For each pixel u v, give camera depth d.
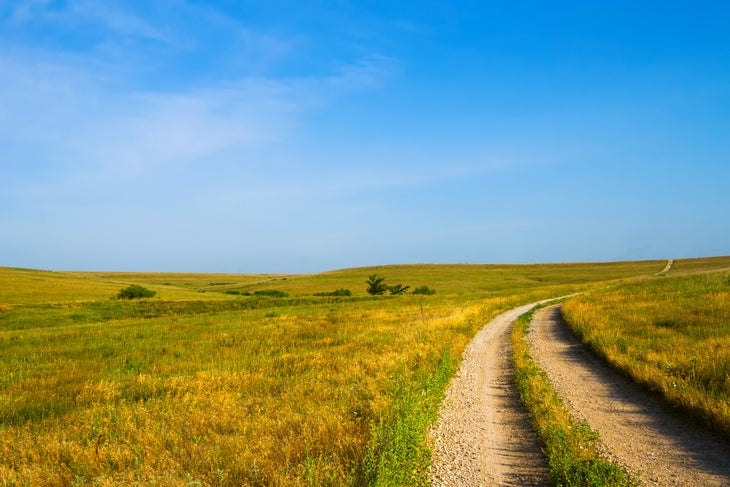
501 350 17.31
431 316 26.12
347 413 8.28
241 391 11.16
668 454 6.94
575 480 5.64
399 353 14.43
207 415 8.62
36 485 5.82
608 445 7.42
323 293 68.69
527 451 7.24
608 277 96.19
